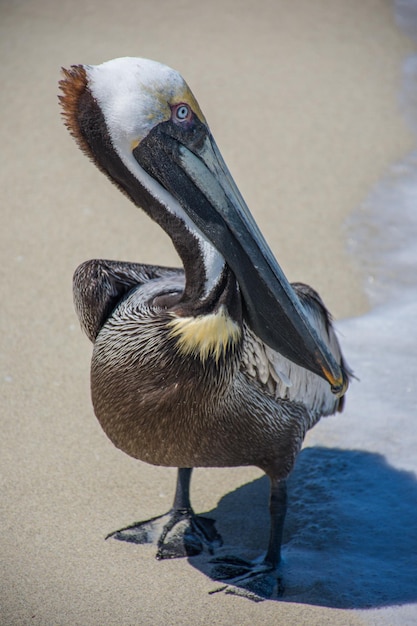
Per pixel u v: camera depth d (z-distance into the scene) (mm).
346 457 11883
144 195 8977
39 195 17625
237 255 8844
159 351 8945
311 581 9688
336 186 18141
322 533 10539
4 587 9375
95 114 8781
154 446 9281
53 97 20953
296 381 9773
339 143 19641
